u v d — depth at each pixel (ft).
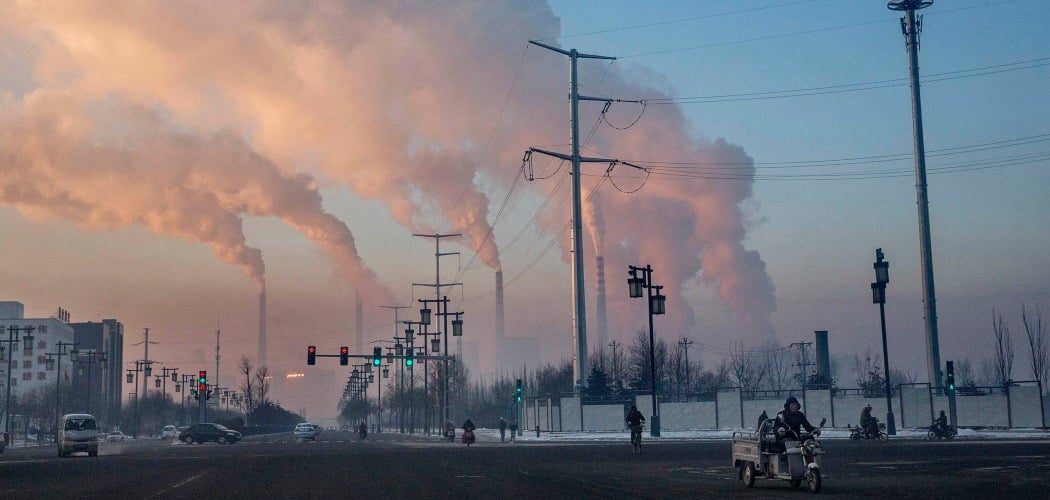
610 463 110.32
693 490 70.38
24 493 75.87
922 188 201.36
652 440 185.68
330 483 81.97
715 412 222.48
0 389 457.68
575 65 232.32
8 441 287.89
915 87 205.05
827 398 215.92
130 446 254.88
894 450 126.82
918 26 206.59
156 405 554.46
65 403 427.33
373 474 94.43
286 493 71.46
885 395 215.92
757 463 70.95
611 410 227.81
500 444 193.47
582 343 227.40
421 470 100.99
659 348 364.17
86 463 136.26
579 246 227.20
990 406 192.85
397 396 506.07
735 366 424.46
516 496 66.54
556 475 89.71
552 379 426.10
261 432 467.11
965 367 399.65
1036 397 188.34
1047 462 96.73
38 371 526.57
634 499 63.36
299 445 220.64
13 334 528.63
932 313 197.98
